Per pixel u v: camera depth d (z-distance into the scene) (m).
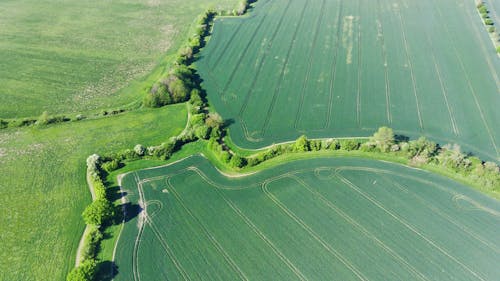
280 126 108.19
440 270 72.75
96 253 75.88
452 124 106.56
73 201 85.94
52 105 117.00
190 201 87.06
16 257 74.50
